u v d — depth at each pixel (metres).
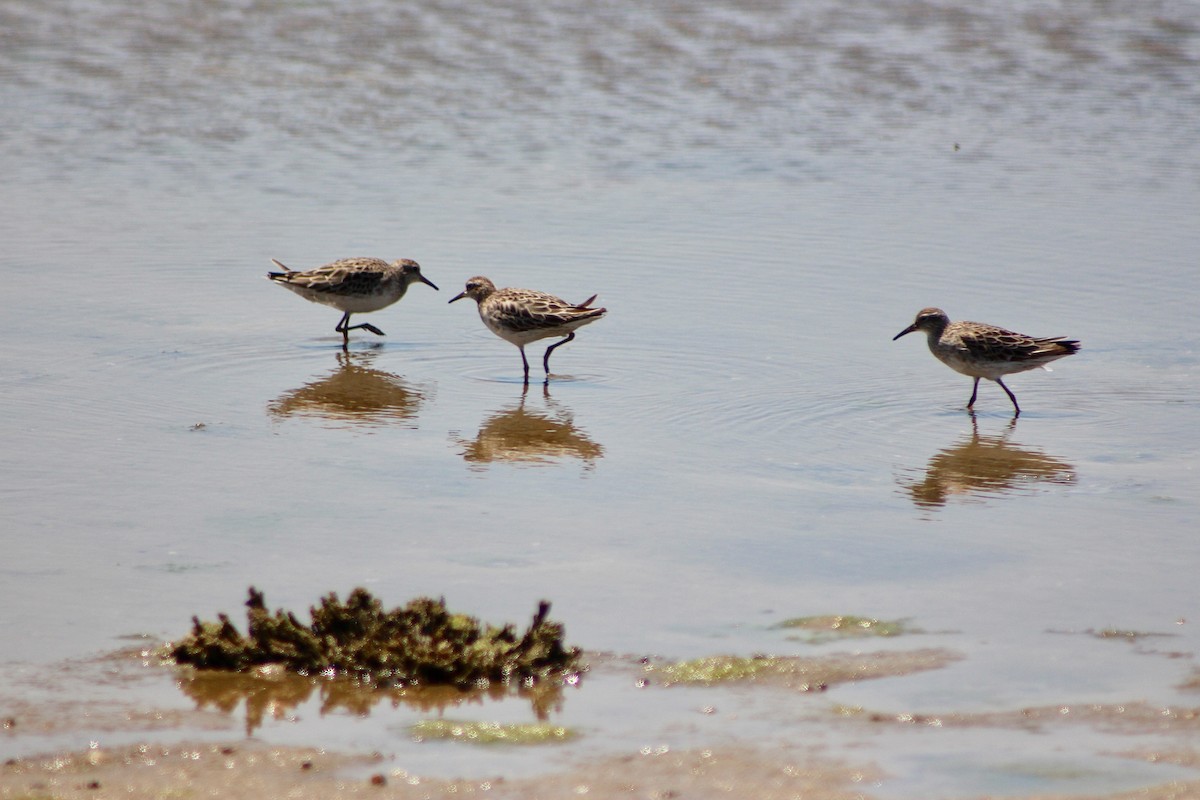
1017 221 26.52
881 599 12.73
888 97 35.41
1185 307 22.12
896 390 19.11
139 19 41.94
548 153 31.05
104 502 14.84
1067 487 15.68
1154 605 12.60
